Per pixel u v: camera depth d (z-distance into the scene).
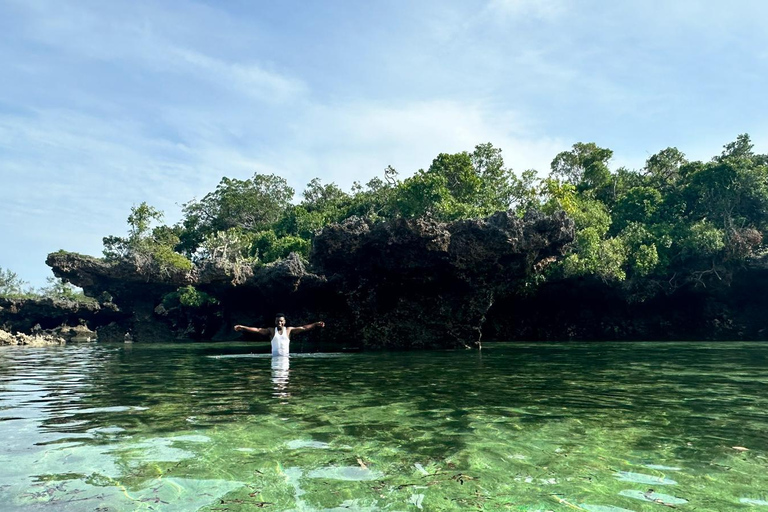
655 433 4.83
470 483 3.44
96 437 4.70
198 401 6.74
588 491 3.29
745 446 4.36
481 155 47.78
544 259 24.14
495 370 11.04
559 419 5.47
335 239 23.00
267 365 12.62
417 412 5.88
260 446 4.37
